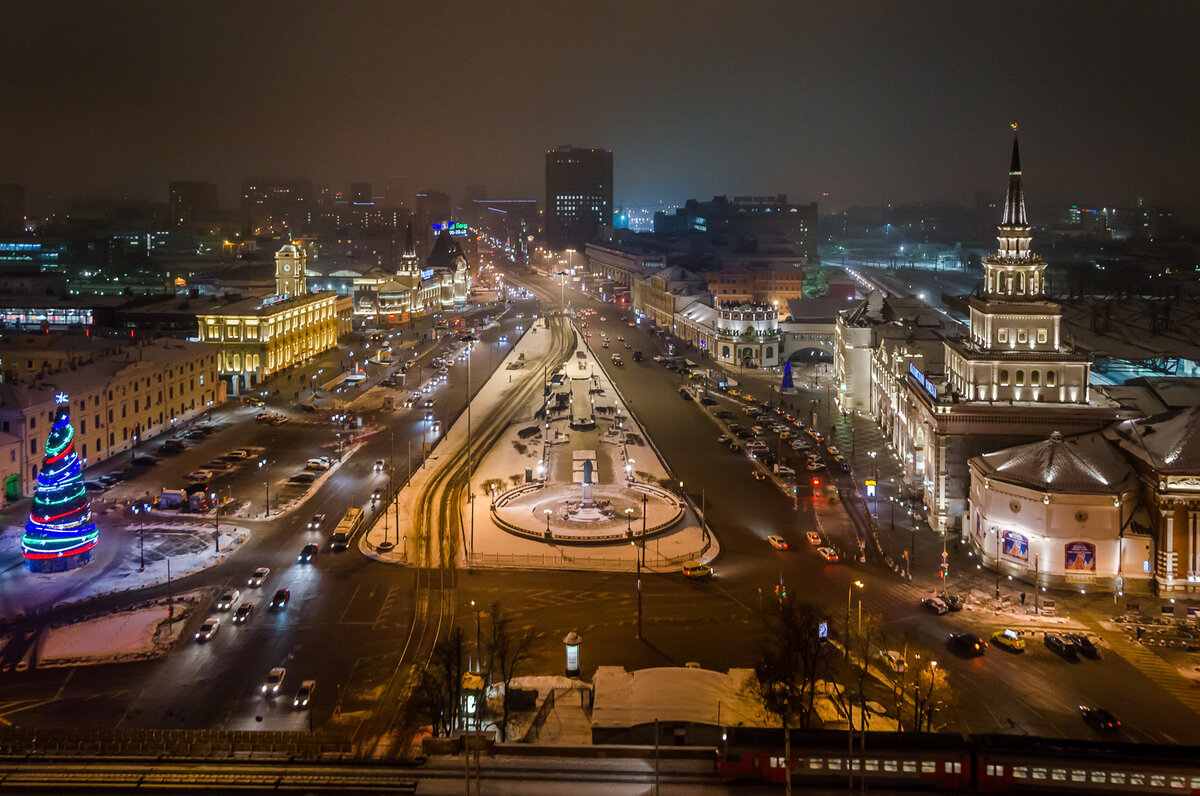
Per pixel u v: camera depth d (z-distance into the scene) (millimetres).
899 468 175500
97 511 150125
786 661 90375
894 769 74938
